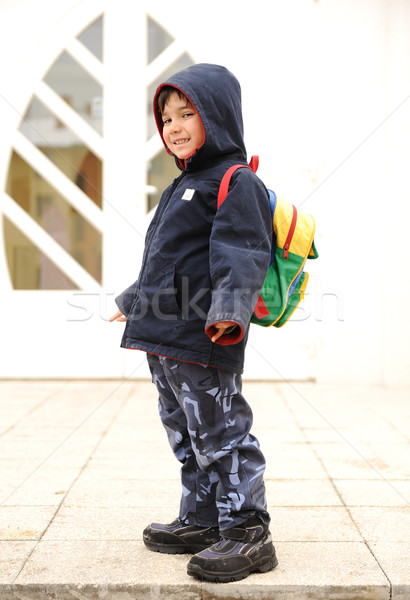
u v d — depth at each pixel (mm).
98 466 2693
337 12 4367
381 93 4371
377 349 4461
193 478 1886
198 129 1812
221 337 1662
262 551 1741
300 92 4410
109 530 2043
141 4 4484
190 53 4480
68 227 4613
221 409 1775
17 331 4586
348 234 4418
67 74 4555
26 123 4582
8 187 4602
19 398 4031
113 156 4551
